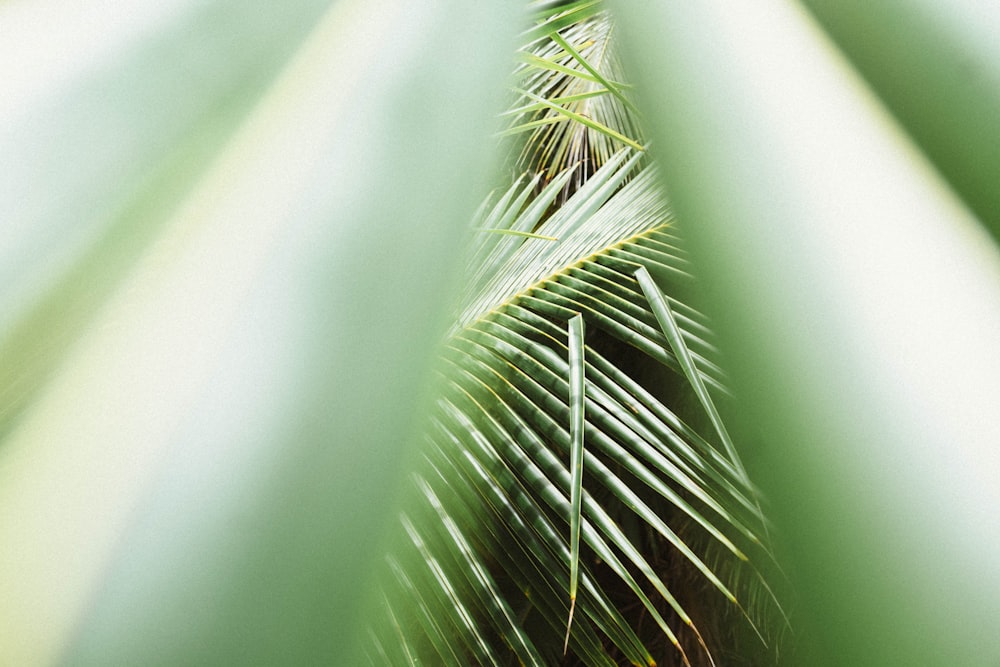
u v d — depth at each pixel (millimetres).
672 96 161
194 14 167
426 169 152
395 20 185
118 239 133
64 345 119
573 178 2922
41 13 158
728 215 137
